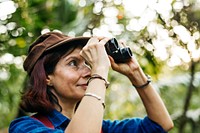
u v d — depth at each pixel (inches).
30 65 99.1
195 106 304.2
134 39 175.6
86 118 87.0
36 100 96.4
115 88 285.3
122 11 196.4
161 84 248.4
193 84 253.8
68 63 97.7
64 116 97.3
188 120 262.7
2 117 264.2
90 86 90.7
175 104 286.4
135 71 106.5
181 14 157.4
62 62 97.7
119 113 290.7
